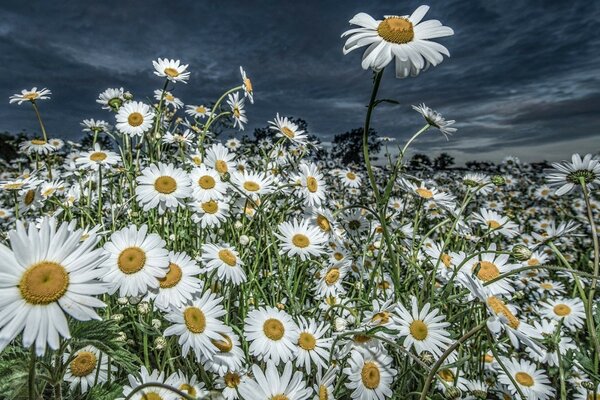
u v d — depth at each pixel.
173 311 0.22
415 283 0.34
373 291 0.34
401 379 0.25
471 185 0.53
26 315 0.13
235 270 0.29
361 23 0.22
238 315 0.32
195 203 0.37
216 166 0.41
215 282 0.30
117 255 0.22
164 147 0.51
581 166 0.27
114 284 0.21
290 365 0.20
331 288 0.33
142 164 0.49
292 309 0.31
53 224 0.15
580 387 0.30
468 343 0.30
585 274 0.18
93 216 0.42
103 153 0.43
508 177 1.32
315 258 0.41
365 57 0.21
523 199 1.26
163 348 0.22
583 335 0.44
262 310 0.26
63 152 0.72
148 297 0.22
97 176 0.45
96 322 0.17
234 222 0.43
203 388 0.21
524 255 0.26
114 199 0.43
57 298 0.14
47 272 0.14
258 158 0.63
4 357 0.17
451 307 0.31
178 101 0.55
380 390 0.23
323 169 1.08
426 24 0.22
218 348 0.22
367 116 0.23
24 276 0.14
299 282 0.40
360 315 0.28
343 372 0.24
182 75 0.48
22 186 0.38
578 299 0.41
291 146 0.66
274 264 0.41
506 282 0.30
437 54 0.21
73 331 0.17
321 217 0.39
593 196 1.09
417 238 0.45
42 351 0.13
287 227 0.37
